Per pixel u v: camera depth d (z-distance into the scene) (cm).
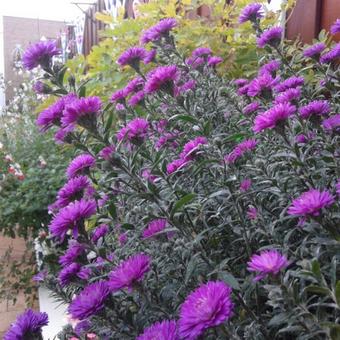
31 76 648
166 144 153
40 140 384
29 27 1350
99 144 127
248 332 84
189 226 113
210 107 169
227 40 290
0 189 321
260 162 117
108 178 121
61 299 143
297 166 115
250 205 117
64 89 153
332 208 90
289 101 129
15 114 537
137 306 107
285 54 188
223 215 122
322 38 212
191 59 206
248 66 275
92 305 91
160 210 110
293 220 112
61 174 311
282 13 271
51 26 1374
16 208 306
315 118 123
